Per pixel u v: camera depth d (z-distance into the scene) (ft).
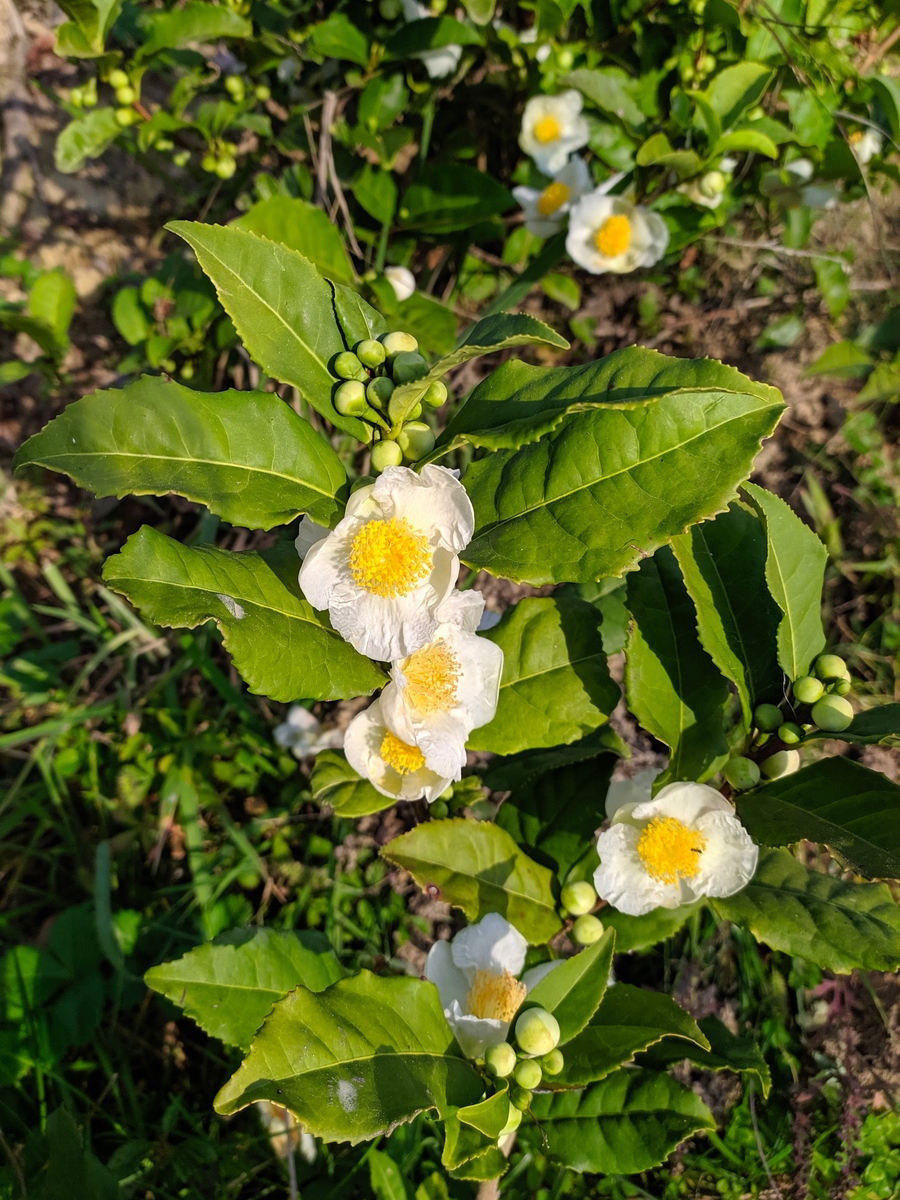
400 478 0.57
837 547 1.51
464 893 0.78
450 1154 0.59
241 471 0.60
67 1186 0.85
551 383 0.61
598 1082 0.71
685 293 1.63
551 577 0.59
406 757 0.70
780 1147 1.12
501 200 1.32
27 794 1.30
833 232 1.61
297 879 1.27
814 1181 1.11
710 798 0.70
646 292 1.61
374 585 0.58
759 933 0.69
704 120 1.21
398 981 0.64
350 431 0.64
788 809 0.70
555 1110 0.71
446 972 0.74
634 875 0.72
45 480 1.53
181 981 0.77
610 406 0.53
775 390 0.58
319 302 0.64
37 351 1.60
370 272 1.23
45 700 1.37
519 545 0.61
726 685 0.76
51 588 1.50
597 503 0.60
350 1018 0.60
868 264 1.61
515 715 0.80
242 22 1.11
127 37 1.23
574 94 1.34
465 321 1.57
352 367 0.63
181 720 1.38
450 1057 0.65
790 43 1.21
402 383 0.62
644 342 1.62
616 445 0.60
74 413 0.58
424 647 0.65
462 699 0.66
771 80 1.21
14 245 1.58
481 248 1.63
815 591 0.74
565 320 1.61
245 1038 0.77
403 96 1.29
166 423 0.59
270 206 1.06
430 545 0.59
